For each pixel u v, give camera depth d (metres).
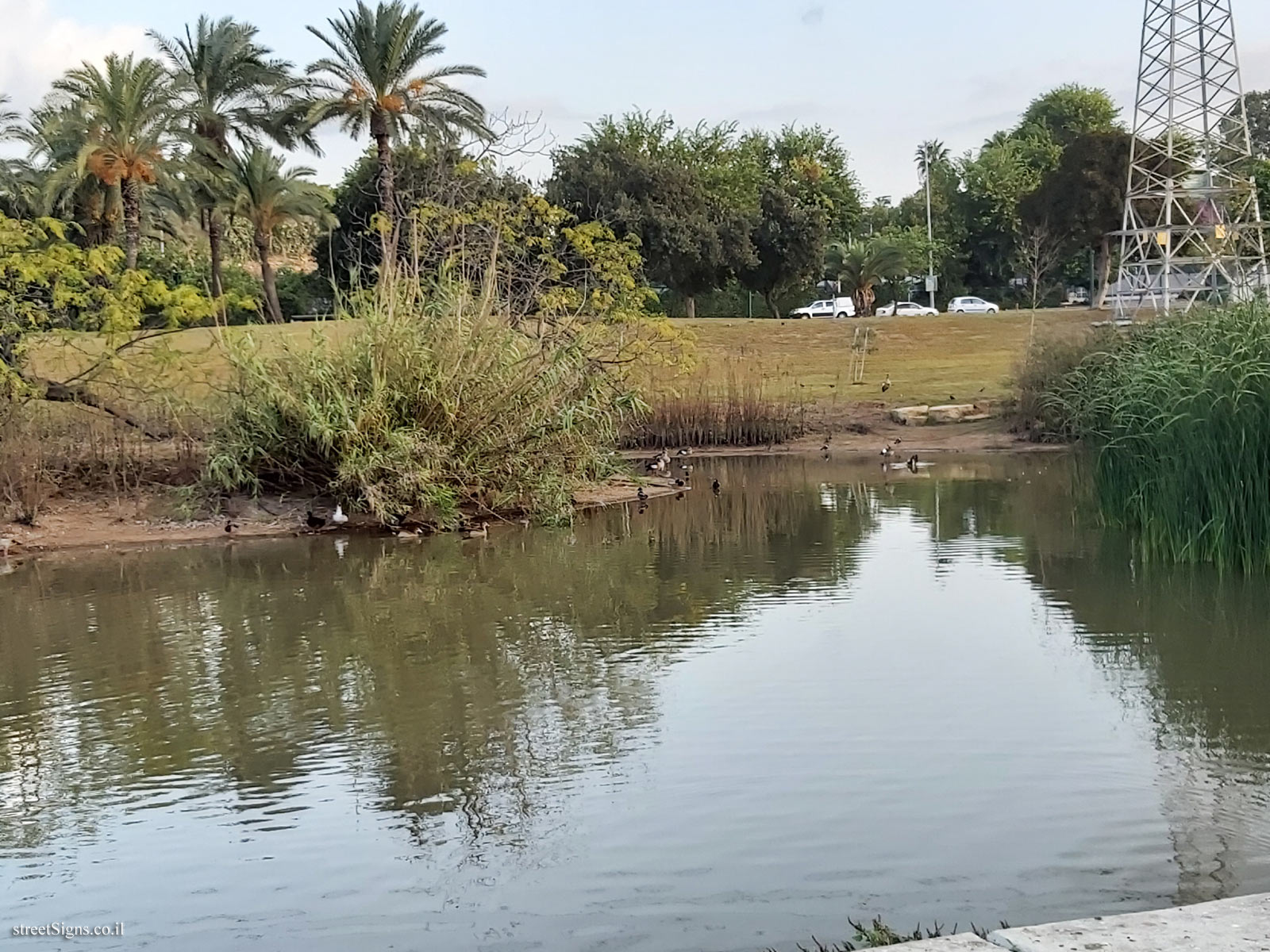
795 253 61.75
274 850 5.60
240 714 7.70
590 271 22.11
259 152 42.00
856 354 36.12
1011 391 28.03
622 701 7.74
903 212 86.38
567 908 4.93
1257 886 4.97
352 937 4.76
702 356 29.44
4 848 5.73
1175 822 5.64
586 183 52.84
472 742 7.01
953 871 5.17
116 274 18.12
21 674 8.88
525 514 16.70
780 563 12.85
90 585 12.50
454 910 4.96
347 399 15.83
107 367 17.42
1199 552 12.05
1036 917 4.73
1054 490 18.61
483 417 16.27
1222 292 19.22
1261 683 7.84
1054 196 58.25
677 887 5.09
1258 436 11.32
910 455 24.72
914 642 9.14
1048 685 7.89
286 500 16.69
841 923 4.73
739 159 67.38
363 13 32.34
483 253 19.28
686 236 53.22
